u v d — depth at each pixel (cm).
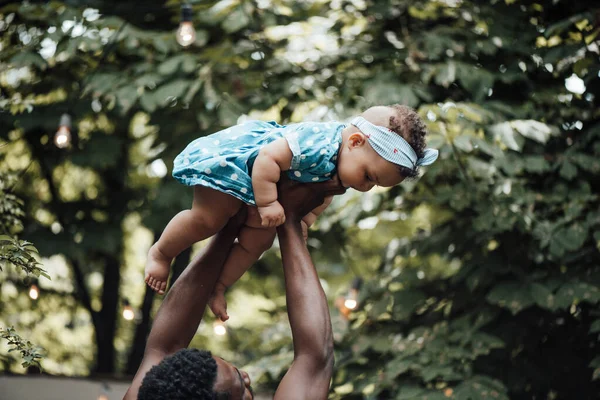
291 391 205
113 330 936
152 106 589
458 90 639
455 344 588
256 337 808
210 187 240
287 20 668
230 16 614
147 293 906
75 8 650
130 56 680
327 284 905
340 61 653
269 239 258
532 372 606
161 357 229
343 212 621
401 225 709
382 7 650
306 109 640
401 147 242
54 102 673
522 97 640
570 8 638
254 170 232
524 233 587
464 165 563
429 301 646
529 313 612
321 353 210
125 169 800
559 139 619
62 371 1016
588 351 612
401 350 595
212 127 625
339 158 244
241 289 932
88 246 736
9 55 644
